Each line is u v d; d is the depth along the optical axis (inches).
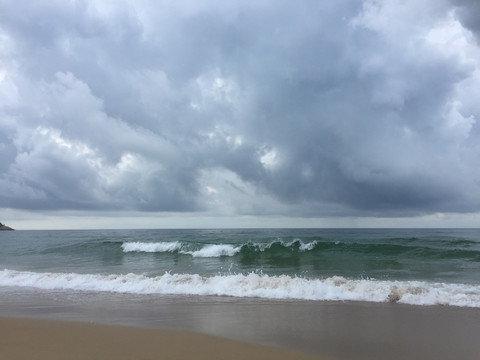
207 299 339.6
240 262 687.1
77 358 179.9
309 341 213.5
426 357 189.8
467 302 313.1
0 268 614.5
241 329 238.1
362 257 742.5
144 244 932.6
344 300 328.2
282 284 382.3
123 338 215.6
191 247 897.5
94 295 364.5
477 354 193.8
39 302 333.1
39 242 1334.9
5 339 212.8
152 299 342.3
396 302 319.0
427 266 590.9
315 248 858.8
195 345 203.2
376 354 192.7
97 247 982.4
